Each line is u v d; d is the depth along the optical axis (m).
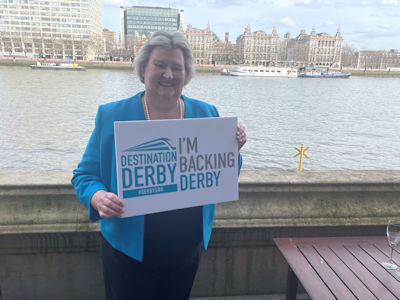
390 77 128.75
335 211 2.26
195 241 1.51
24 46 135.00
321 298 1.50
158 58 1.28
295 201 2.25
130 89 44.03
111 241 1.40
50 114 22.75
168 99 1.35
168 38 1.27
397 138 19.06
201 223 1.50
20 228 1.96
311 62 151.25
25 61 104.31
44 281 2.13
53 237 2.01
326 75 108.44
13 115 21.84
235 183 1.51
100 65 110.06
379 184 2.26
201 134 1.41
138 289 1.47
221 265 2.28
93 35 149.25
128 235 1.37
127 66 111.56
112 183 1.36
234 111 27.91
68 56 138.00
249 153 15.02
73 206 2.03
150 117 1.41
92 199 1.27
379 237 2.06
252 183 2.15
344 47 171.25
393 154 15.85
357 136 19.31
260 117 25.17
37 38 135.00
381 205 2.32
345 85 73.25
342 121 24.41
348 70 132.25
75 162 13.01
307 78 105.12
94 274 2.16
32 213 1.99
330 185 2.23
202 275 2.29
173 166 1.38
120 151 1.27
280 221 2.19
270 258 2.32
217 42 152.25
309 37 150.00
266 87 57.94
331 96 44.94
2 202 1.97
